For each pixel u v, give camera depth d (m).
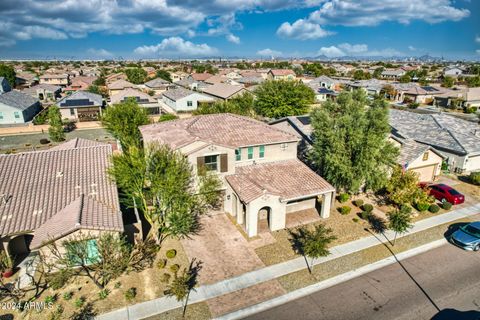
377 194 32.75
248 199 23.97
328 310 17.95
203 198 26.86
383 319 17.39
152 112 69.62
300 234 25.44
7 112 64.69
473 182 35.44
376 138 27.02
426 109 78.81
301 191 26.25
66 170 25.59
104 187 24.52
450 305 18.34
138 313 17.55
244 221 26.97
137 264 21.31
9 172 24.27
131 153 22.02
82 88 109.75
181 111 71.44
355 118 28.05
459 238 24.02
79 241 18.25
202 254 22.77
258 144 28.69
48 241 18.33
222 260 22.14
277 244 24.06
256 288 19.59
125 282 19.81
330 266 21.70
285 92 54.84
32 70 179.88
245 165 29.25
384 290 19.55
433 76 153.62
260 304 18.36
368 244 24.30
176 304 18.23
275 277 20.56
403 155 34.34
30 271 20.67
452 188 31.94
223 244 23.97
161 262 21.16
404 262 22.28
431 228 26.70
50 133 53.28
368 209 28.61
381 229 26.33
